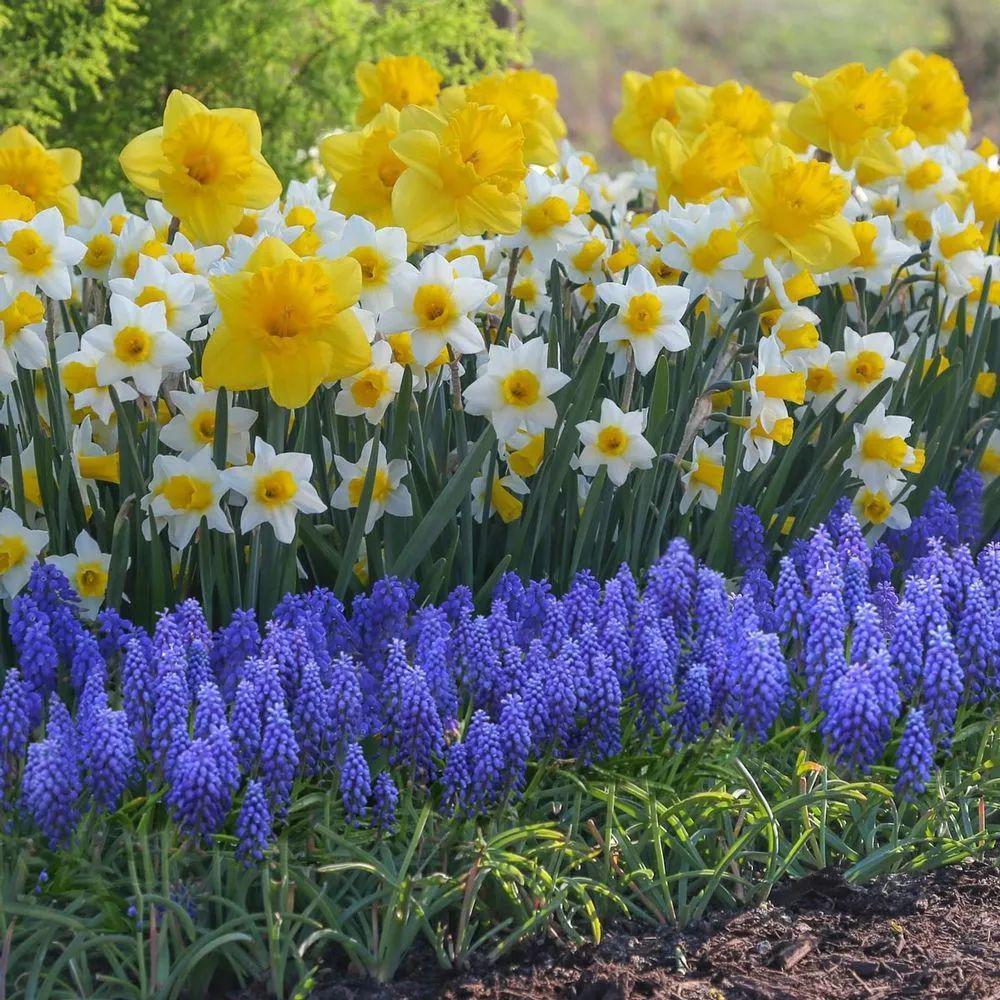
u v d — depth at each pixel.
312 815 2.47
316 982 2.31
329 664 2.63
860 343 3.61
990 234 4.68
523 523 3.23
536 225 3.54
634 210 4.91
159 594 2.89
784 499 3.84
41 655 2.52
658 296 3.23
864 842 2.81
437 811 2.53
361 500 2.94
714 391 3.26
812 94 4.08
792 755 2.99
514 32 7.80
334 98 7.18
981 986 2.38
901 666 2.84
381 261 3.04
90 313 3.68
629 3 22.20
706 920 2.57
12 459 3.01
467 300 3.00
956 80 4.66
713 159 3.88
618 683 2.64
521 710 2.47
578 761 2.66
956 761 3.09
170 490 2.83
